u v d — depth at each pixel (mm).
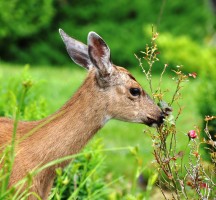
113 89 9812
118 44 44719
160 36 27516
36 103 13555
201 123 15078
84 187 11266
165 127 9734
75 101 9664
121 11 45281
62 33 10094
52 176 9492
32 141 9383
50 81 25688
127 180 15305
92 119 9703
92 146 11531
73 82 25656
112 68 9828
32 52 43938
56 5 45062
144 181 15195
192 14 44906
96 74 9727
